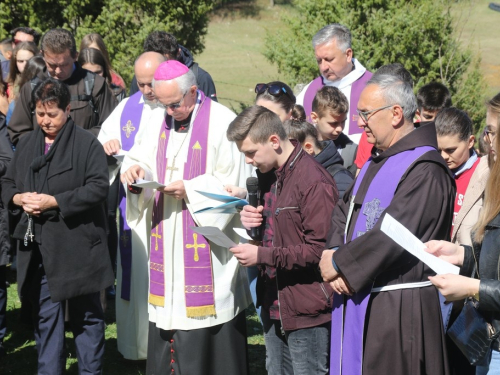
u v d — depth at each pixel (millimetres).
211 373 4934
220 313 4871
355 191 3781
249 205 4277
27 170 4887
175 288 4852
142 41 12680
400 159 3600
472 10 17062
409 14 11984
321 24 12531
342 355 3723
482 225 3393
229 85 22266
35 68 6566
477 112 12211
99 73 7320
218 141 4887
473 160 4758
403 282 3561
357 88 6336
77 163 4840
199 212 4285
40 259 4887
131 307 5660
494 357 3449
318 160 4738
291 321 4180
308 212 4051
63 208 4715
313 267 4082
